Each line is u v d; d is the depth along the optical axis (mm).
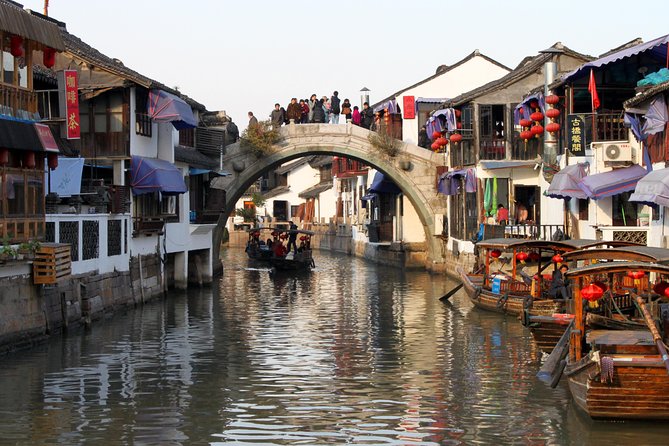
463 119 36969
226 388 16516
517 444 12891
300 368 18438
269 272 44688
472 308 28547
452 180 38344
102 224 25156
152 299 30172
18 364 18312
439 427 13828
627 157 25156
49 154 20469
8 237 18688
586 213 28703
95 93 26672
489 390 16281
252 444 12992
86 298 23094
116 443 12984
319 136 41031
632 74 28203
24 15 19406
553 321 17578
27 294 19812
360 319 26109
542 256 28781
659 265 14852
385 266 49625
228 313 27281
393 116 45188
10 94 19219
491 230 32000
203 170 35062
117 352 20062
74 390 16188
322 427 13883
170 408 14992
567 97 27750
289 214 78312
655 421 13672
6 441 13016
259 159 40469
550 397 15641
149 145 29750
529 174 35125
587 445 12672
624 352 13875
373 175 52969
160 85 30250
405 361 19188
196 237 34781
